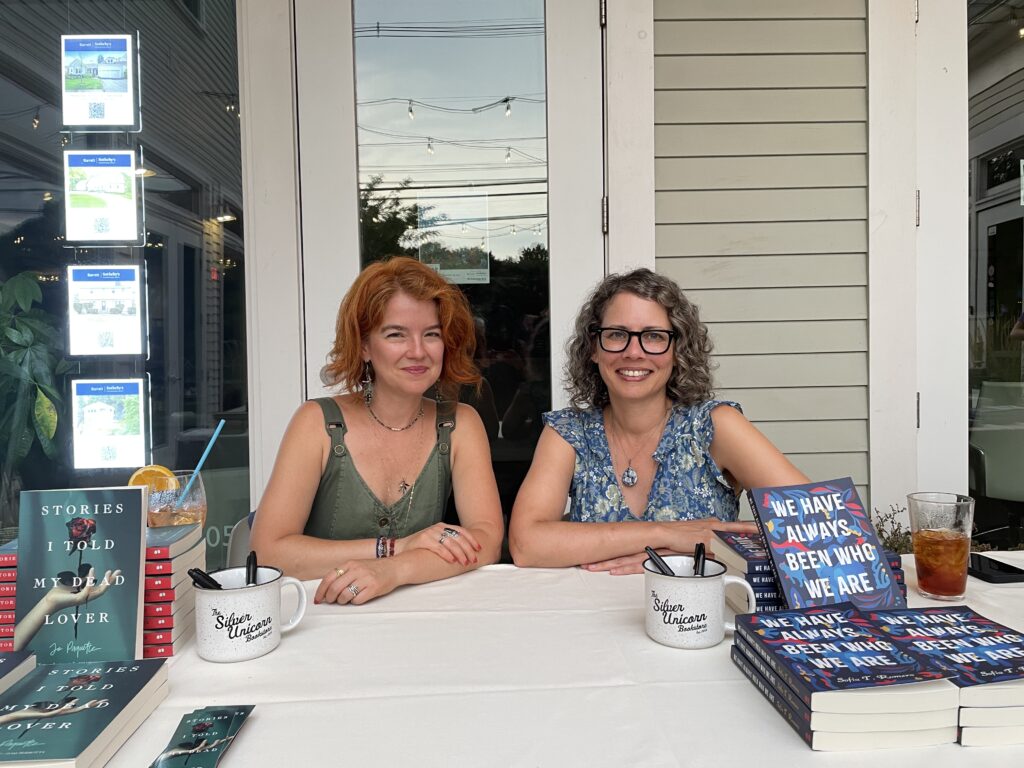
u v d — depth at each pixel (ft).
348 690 2.51
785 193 7.37
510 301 7.48
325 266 7.31
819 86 7.32
